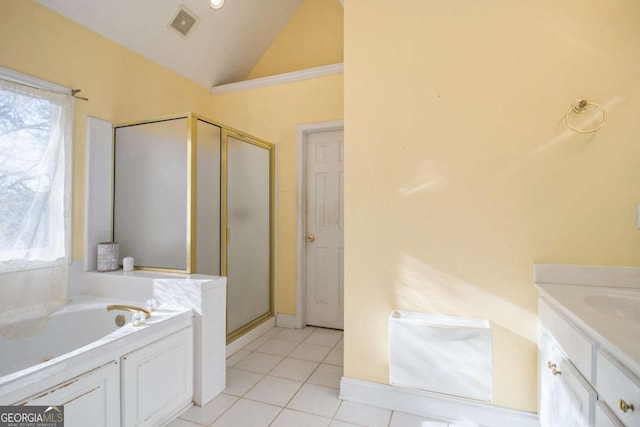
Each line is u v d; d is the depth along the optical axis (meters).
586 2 1.53
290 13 3.39
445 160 1.74
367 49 1.89
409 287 1.80
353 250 1.92
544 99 1.58
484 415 1.65
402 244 1.82
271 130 3.29
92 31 2.31
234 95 3.43
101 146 2.36
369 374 1.88
